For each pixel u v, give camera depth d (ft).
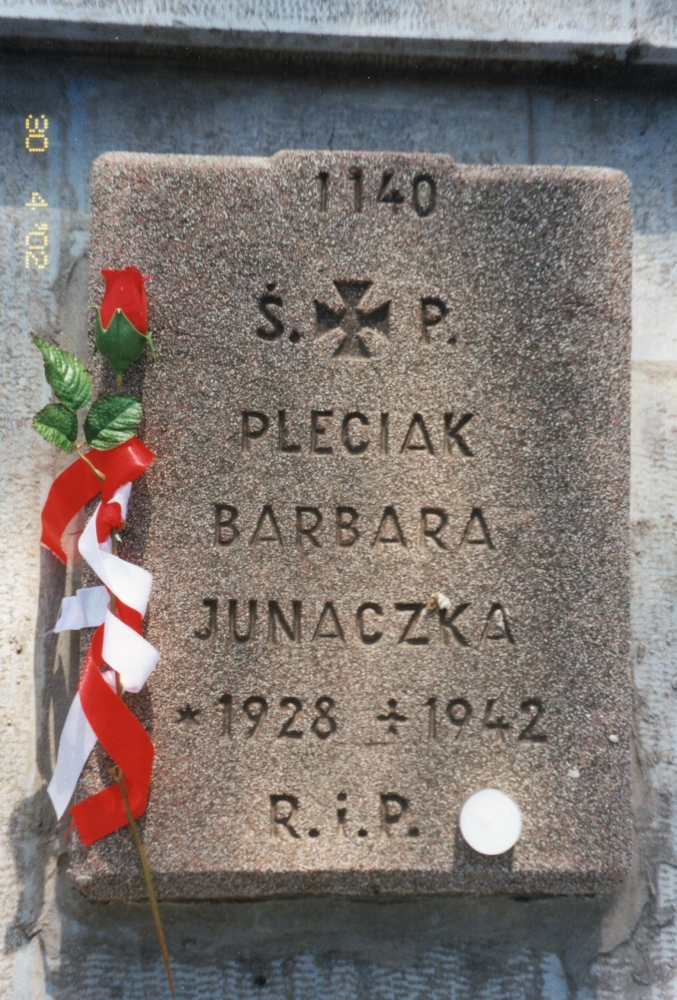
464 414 4.71
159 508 4.64
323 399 4.69
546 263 4.70
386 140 5.65
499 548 4.71
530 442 4.71
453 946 5.23
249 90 5.63
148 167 4.63
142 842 4.58
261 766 4.64
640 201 5.69
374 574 4.69
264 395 4.67
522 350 4.71
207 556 4.64
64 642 5.34
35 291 5.48
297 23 5.28
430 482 4.70
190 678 4.63
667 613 5.56
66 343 5.47
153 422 4.64
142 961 5.13
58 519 4.88
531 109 5.69
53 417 4.63
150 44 5.38
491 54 5.45
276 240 4.66
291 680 4.66
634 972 5.29
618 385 4.73
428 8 5.33
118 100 5.58
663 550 5.58
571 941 5.28
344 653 4.68
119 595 4.42
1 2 5.16
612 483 4.73
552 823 4.69
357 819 4.64
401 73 5.66
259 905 5.20
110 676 4.62
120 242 4.62
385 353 4.69
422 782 4.67
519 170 4.73
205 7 5.23
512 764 4.70
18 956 5.12
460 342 4.70
